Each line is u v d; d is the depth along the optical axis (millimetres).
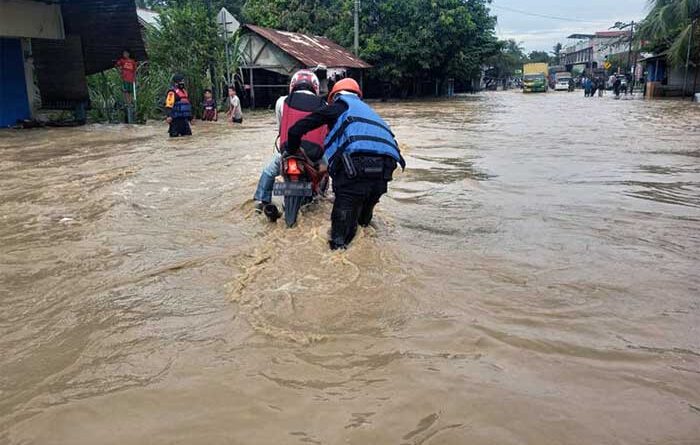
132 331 3162
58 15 16328
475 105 30656
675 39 35156
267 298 3541
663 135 13422
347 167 4320
